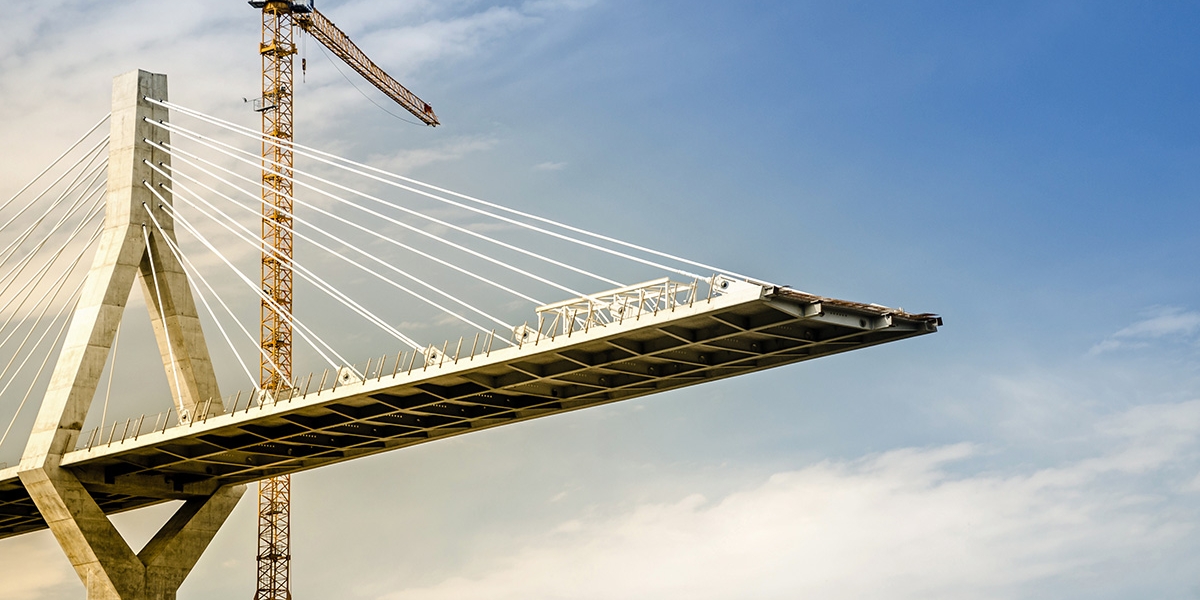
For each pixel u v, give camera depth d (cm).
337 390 8919
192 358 10494
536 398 9138
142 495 10494
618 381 8938
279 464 10400
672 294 7769
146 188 10738
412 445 10112
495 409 9406
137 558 10188
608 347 8231
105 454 9812
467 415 9444
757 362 8700
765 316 7762
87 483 10062
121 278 10406
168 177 10819
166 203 10756
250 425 9438
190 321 10594
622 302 8006
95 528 10031
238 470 10519
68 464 9919
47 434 9975
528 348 8194
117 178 10731
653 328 7838
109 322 10300
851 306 7738
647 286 7869
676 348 8094
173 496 10669
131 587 10106
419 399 9006
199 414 10275
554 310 8344
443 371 8475
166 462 10038
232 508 10762
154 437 9625
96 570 10038
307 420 9425
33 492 10012
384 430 9706
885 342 8269
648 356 8238
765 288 7375
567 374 8581
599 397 9225
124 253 10475
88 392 10125
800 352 8519
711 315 7644
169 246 10669
